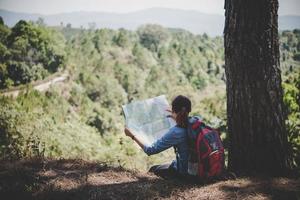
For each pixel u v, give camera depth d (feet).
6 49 290.56
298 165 19.70
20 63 278.05
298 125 25.17
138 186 13.55
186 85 367.25
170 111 13.89
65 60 329.72
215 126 52.13
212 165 12.62
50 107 138.00
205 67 442.91
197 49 482.28
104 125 173.06
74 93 236.22
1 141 29.73
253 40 13.75
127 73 345.31
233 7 13.94
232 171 14.99
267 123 14.19
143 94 331.57
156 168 14.79
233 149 14.99
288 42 427.74
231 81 14.51
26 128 45.42
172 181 13.97
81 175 14.67
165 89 347.97
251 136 14.39
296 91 38.19
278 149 14.39
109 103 289.12
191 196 12.53
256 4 13.53
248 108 14.24
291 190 12.72
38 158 16.63
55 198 12.71
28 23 320.29
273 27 13.80
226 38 14.39
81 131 76.89
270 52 13.88
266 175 14.26
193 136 12.55
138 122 13.37
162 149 12.67
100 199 12.59
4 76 264.72
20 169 15.07
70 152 46.96
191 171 12.98
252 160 14.56
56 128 62.23
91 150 58.65
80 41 472.44
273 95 14.08
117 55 424.05
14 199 12.61
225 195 12.40
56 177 14.44
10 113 52.54
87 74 302.25
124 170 15.64
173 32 585.22
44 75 297.12
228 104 14.89
